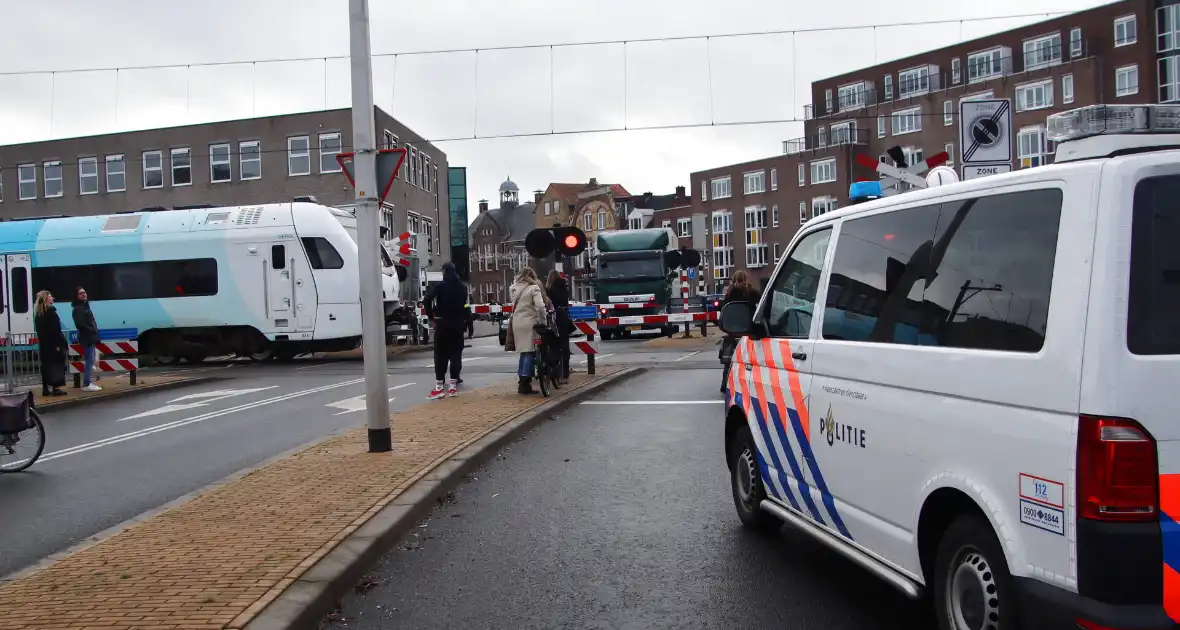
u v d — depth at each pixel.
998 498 3.34
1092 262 3.03
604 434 10.14
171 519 6.18
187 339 24.69
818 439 4.86
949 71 63.75
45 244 25.31
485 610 4.70
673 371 17.61
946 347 3.75
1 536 6.55
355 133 8.30
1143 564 2.88
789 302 5.46
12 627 4.17
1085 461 2.94
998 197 3.59
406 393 14.84
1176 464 2.90
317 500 6.63
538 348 12.92
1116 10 55.16
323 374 19.92
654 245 32.34
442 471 7.59
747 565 5.35
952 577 3.67
